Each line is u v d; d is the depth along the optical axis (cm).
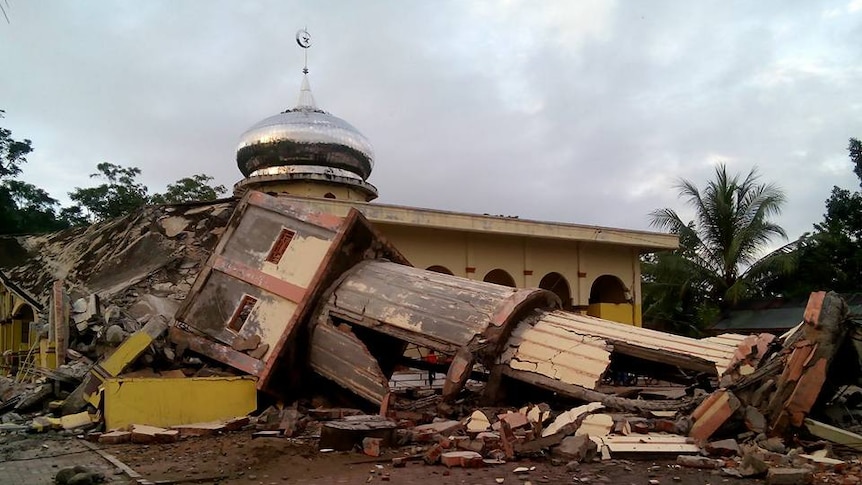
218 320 1327
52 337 1379
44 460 838
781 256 3008
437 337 1112
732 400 848
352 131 2534
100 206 4388
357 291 1252
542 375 1030
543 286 2741
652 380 1891
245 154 2489
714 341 1043
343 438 855
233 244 1390
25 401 1210
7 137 4312
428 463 776
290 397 1227
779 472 661
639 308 2788
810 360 839
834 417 973
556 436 812
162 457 844
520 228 2377
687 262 3102
